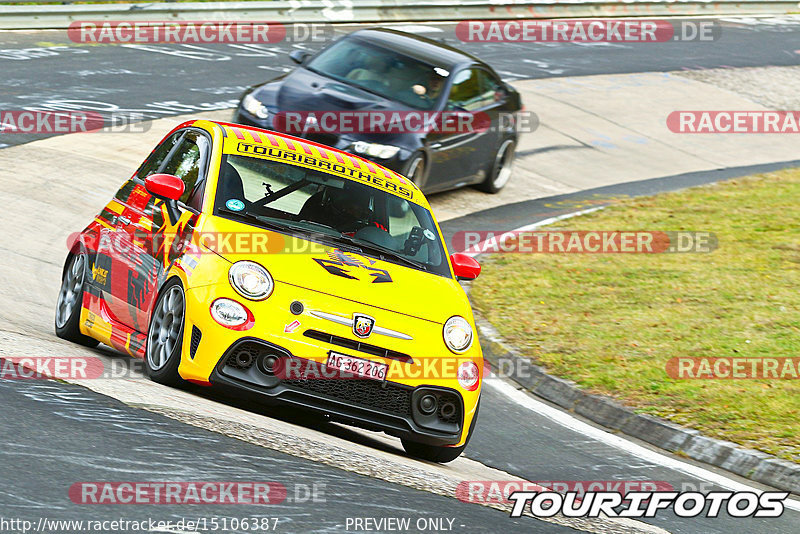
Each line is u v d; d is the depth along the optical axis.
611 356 35.28
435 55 53.47
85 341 28.14
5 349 23.27
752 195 62.09
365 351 22.11
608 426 31.05
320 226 24.95
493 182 58.16
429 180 50.50
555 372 33.75
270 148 26.59
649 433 30.12
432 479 20.98
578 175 65.38
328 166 26.83
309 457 19.89
